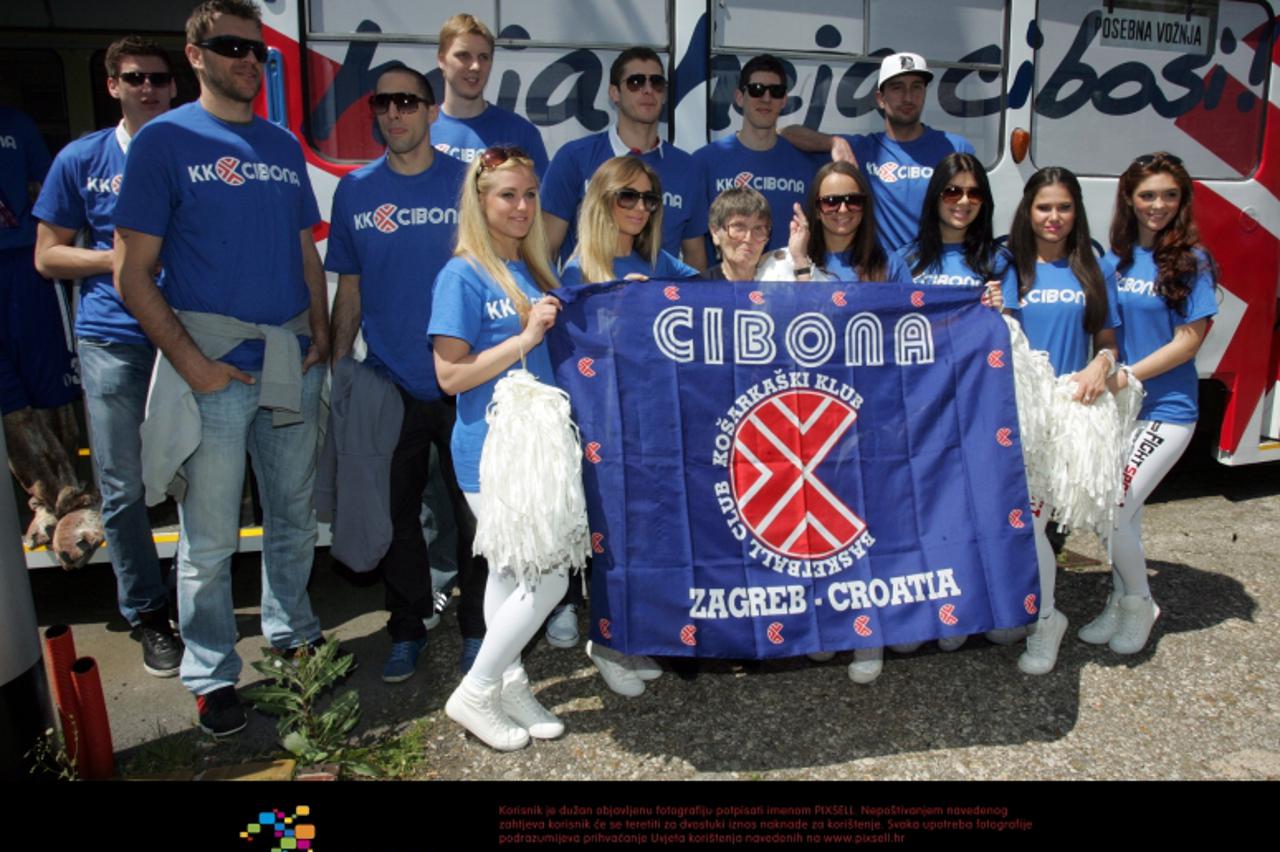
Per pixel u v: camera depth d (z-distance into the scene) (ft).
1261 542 15.38
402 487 11.07
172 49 15.29
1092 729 10.03
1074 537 15.47
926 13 13.93
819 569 9.42
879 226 13.34
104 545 13.17
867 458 9.63
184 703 11.02
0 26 14.64
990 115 14.57
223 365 9.62
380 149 12.48
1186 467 19.72
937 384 9.79
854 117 13.98
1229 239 16.07
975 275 10.82
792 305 9.54
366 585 13.17
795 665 11.50
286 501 10.77
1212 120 15.81
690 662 11.14
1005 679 11.07
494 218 9.02
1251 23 15.70
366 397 10.61
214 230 9.55
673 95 13.11
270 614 11.16
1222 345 16.29
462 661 11.12
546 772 9.39
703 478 9.28
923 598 9.53
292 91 12.04
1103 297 10.64
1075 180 10.52
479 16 12.36
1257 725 10.07
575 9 12.62
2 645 8.34
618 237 10.03
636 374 9.23
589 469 9.12
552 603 9.28
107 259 10.77
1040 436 10.07
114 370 10.91
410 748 9.75
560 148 12.16
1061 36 14.64
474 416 9.18
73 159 11.00
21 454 12.46
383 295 10.72
